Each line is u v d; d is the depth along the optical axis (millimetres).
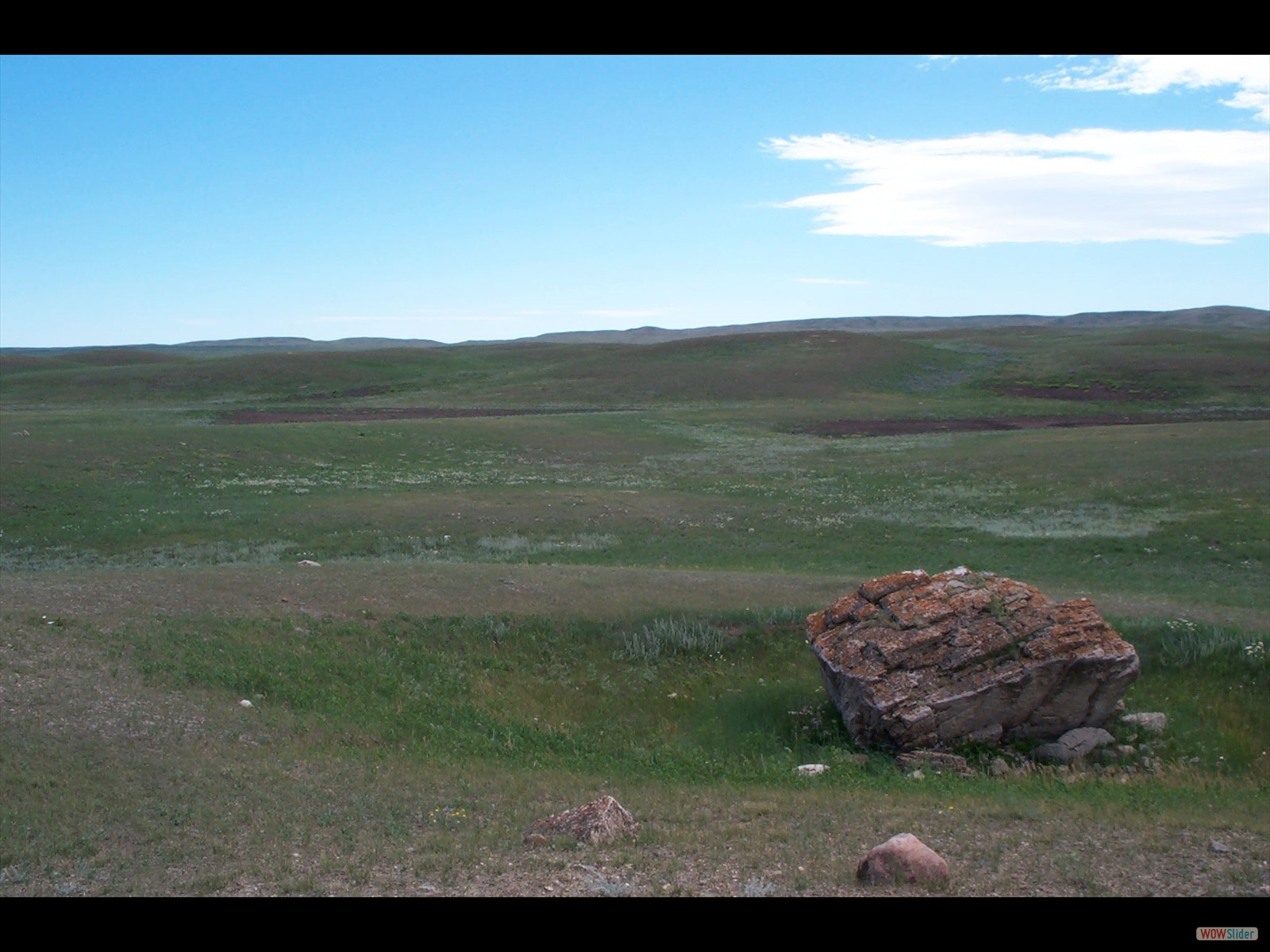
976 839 9500
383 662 16312
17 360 131375
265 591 18734
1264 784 13469
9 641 14281
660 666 17312
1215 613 19344
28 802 9469
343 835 9219
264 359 109812
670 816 10227
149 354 147625
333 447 48250
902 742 14227
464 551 29484
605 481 43375
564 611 18750
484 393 89438
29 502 33312
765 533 31859
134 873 8070
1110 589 23656
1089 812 10570
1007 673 14336
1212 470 36719
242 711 13367
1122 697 15492
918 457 47469
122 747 11305
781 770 13281
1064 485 37312
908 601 15328
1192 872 8539
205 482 38938
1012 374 90438
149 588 18281
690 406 76312
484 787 11422
